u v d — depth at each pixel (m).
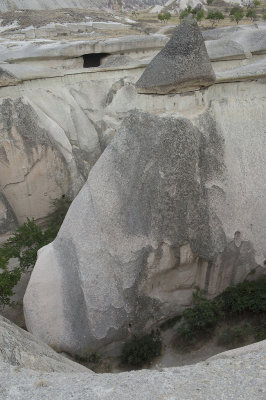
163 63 8.78
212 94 9.78
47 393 4.95
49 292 9.44
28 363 5.85
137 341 9.36
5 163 14.48
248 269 9.84
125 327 9.20
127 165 9.30
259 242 9.70
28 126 14.66
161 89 8.76
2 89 14.39
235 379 5.01
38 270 9.67
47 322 9.32
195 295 9.76
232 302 9.55
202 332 9.52
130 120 9.47
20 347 6.20
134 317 9.27
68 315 9.25
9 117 14.29
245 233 9.52
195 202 9.05
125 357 9.18
